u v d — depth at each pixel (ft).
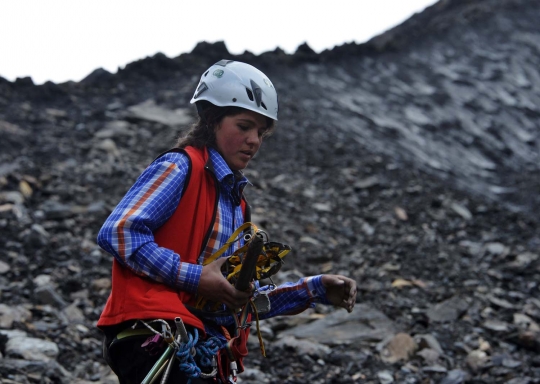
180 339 7.92
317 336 19.53
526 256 29.78
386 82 67.41
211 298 7.99
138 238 7.89
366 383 17.10
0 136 33.45
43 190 28.50
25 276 21.22
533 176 57.21
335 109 53.83
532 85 83.20
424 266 26.89
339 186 36.81
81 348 17.08
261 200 32.01
